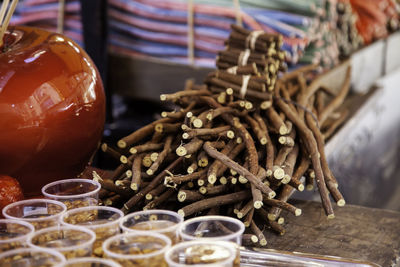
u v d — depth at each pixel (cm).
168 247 81
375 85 263
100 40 235
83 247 82
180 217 88
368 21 269
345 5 235
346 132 172
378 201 231
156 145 118
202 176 111
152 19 223
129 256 79
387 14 297
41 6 239
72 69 113
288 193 114
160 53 227
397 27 323
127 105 299
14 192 102
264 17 194
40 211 94
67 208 99
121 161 116
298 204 124
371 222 116
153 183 112
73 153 115
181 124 122
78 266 78
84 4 230
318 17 198
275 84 137
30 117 107
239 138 116
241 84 125
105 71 239
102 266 78
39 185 115
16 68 108
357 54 236
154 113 294
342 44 232
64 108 110
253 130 119
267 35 134
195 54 218
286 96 139
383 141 270
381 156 261
